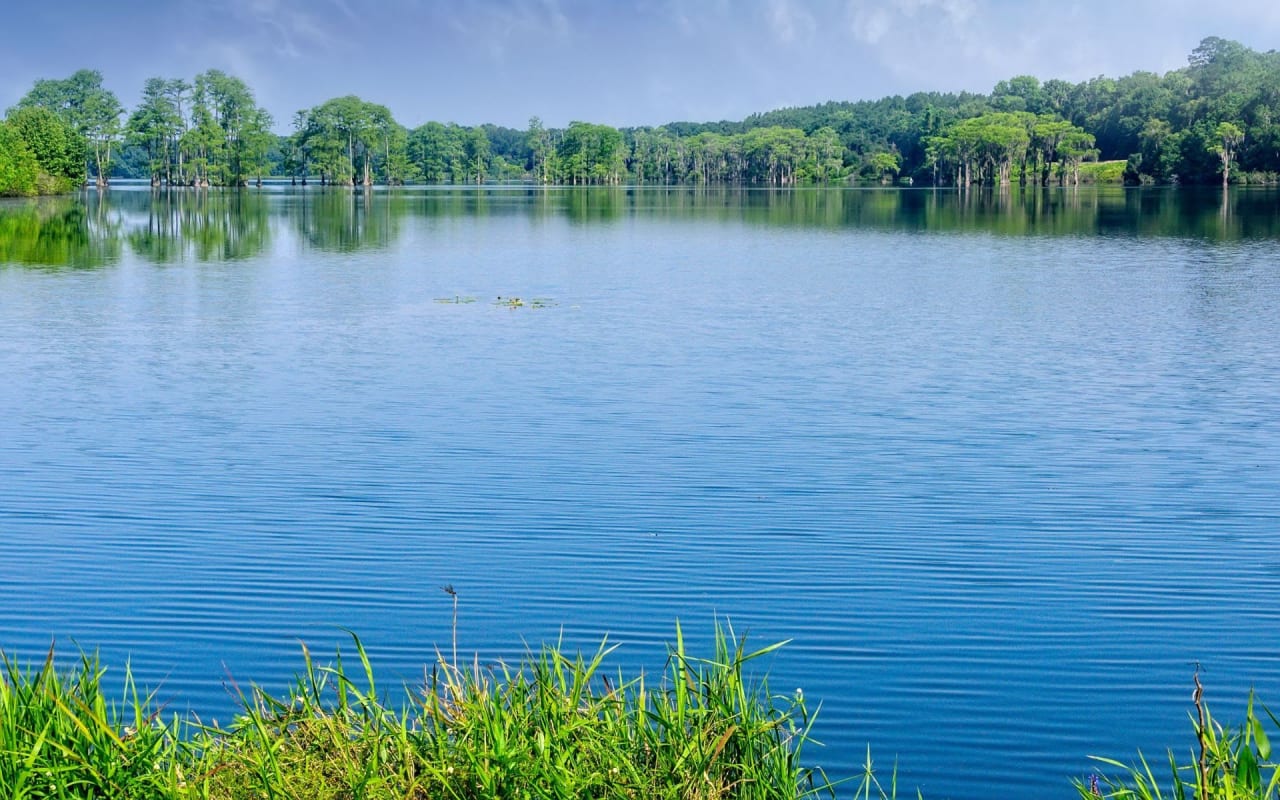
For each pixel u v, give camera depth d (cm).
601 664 934
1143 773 780
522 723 665
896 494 1379
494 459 1530
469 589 1089
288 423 1736
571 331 2630
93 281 3688
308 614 1036
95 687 712
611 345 2436
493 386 2008
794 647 965
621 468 1488
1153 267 4006
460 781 639
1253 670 926
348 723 691
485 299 3225
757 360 2253
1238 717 853
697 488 1400
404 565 1149
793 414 1791
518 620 1022
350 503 1344
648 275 3894
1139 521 1280
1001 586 1095
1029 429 1692
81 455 1555
